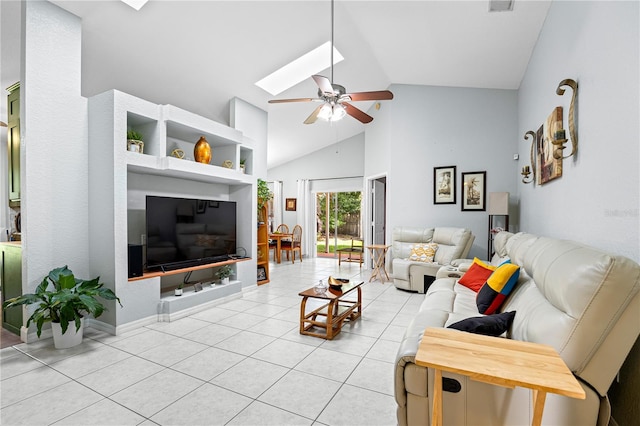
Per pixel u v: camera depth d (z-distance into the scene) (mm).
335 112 3262
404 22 3594
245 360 2438
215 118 5129
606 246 1797
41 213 2803
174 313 3396
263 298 4309
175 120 3416
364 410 1812
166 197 3533
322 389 2031
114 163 2957
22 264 2754
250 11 3359
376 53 4578
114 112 2971
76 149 3039
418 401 1424
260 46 3914
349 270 6652
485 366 1033
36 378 2150
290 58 4266
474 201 5148
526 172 3871
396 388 1475
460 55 4137
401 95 5641
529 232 4020
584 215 2131
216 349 2637
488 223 5008
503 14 3133
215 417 1745
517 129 4883
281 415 1764
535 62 3592
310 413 1783
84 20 3029
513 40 3561
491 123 5066
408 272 4703
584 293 1215
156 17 3143
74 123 3021
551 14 2891
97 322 3088
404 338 1727
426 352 1142
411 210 5586
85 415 1759
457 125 5266
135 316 3113
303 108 5805
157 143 3365
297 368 2312
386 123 5922
